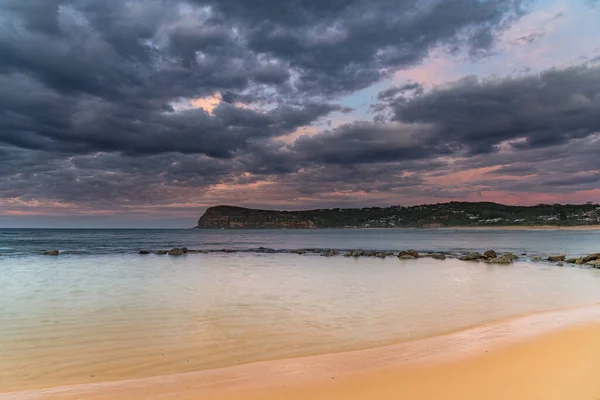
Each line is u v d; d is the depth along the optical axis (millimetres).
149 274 28750
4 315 14906
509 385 8250
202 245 76062
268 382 8602
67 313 15305
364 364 9734
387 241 93812
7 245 68500
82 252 52688
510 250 59062
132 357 10242
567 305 17656
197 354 10500
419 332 12812
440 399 7660
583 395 7617
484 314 15578
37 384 8500
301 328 13164
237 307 16531
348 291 20953
